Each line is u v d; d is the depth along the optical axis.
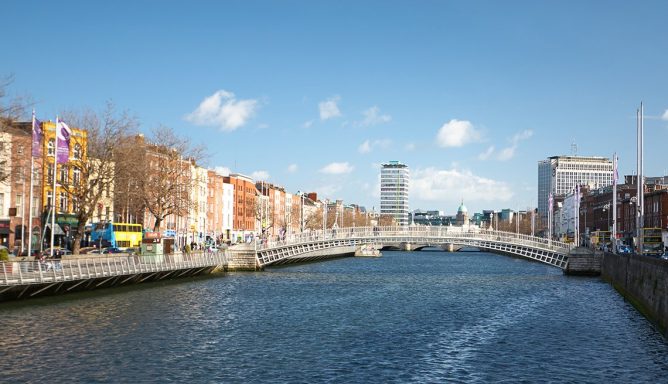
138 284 76.69
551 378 33.78
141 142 89.75
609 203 183.88
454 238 105.81
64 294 62.62
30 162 74.56
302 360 37.12
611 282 86.75
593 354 39.72
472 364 36.81
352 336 45.03
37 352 37.25
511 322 52.62
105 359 36.12
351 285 85.44
